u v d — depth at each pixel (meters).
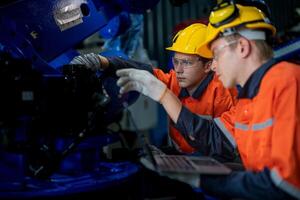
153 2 1.72
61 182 1.38
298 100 1.23
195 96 1.95
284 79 1.24
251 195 1.19
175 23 4.20
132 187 1.56
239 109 1.47
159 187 1.72
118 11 1.71
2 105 1.27
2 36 1.40
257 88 1.33
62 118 1.37
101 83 1.47
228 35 1.33
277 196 1.16
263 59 1.36
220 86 1.94
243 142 1.43
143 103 3.61
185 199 1.73
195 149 1.78
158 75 2.04
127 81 1.54
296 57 1.81
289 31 3.26
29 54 1.42
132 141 2.21
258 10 1.38
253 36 1.34
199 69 1.89
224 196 1.25
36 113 1.31
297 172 1.17
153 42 4.04
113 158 1.72
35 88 1.30
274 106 1.24
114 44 2.30
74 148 1.36
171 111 1.59
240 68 1.36
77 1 1.57
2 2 1.42
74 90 1.34
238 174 1.24
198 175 1.25
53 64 1.67
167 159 1.38
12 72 1.28
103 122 1.45
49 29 1.50
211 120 1.66
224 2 1.36
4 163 1.36
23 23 1.44
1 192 1.27
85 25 1.60
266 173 1.19
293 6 5.46
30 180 1.38
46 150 1.38
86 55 1.70
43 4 1.49
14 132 1.39
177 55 1.89
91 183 1.37
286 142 1.18
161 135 4.06
